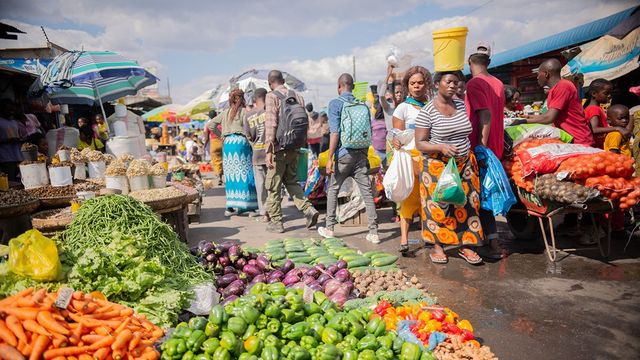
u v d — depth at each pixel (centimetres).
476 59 505
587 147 482
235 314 280
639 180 446
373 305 354
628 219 601
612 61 758
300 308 303
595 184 434
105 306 265
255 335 272
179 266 388
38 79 903
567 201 438
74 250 346
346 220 719
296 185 682
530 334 328
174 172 985
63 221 466
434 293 414
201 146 2453
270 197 676
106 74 868
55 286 287
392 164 514
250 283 409
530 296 397
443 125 464
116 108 956
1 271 283
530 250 540
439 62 461
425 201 495
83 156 703
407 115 533
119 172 596
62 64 865
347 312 324
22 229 447
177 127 4019
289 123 632
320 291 372
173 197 558
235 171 818
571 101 527
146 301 313
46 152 931
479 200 490
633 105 924
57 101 1060
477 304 385
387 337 286
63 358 226
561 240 576
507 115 719
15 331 222
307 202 680
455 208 485
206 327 268
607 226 517
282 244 557
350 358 267
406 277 451
